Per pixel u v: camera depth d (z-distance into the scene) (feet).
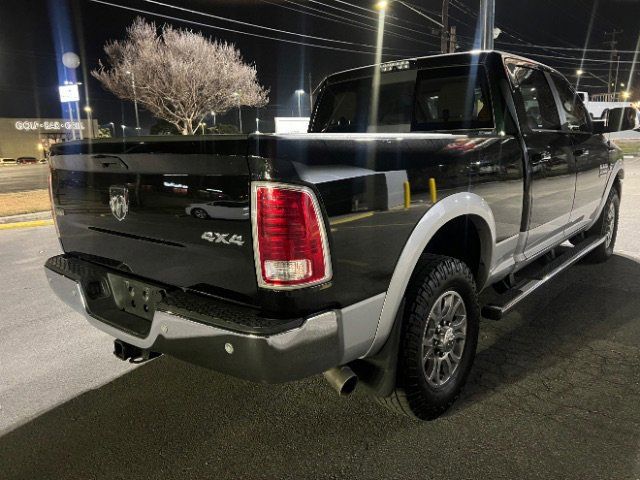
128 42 93.45
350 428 8.80
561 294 14.93
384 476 7.55
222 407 9.65
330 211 6.57
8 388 10.65
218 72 96.27
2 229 32.07
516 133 10.68
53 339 13.30
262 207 6.15
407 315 8.05
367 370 8.16
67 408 9.80
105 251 8.83
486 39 51.65
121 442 8.66
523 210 10.98
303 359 6.48
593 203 15.40
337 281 6.73
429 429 8.68
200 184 6.72
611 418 8.77
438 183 8.32
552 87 13.08
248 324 6.24
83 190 8.82
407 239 7.77
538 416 8.91
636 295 14.69
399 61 12.59
